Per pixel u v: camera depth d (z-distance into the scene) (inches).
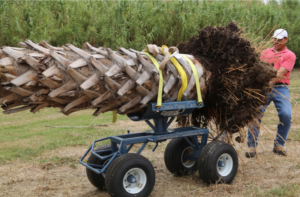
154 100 143.6
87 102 131.1
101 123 326.0
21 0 622.2
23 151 222.7
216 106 163.6
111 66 131.3
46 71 114.9
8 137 267.9
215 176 150.3
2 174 178.5
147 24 618.5
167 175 176.4
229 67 154.5
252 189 148.7
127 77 135.3
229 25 170.4
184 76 143.2
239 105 157.4
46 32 526.6
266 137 250.8
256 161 195.0
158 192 150.5
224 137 175.5
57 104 127.5
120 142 143.3
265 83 156.1
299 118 317.7
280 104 199.3
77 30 550.9
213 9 735.7
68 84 121.0
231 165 157.6
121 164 130.1
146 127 302.8
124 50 143.6
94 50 137.3
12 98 116.6
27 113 388.8
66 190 154.6
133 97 138.6
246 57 153.5
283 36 194.2
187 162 180.5
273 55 199.6
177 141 171.9
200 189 147.7
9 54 113.7
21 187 159.0
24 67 115.2
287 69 193.5
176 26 642.2
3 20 538.0
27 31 551.2
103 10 650.8
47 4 631.2
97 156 141.7
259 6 846.5
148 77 136.4
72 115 377.1
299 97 426.6
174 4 663.8
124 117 360.8
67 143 244.1
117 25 599.2
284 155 204.5
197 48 165.2
